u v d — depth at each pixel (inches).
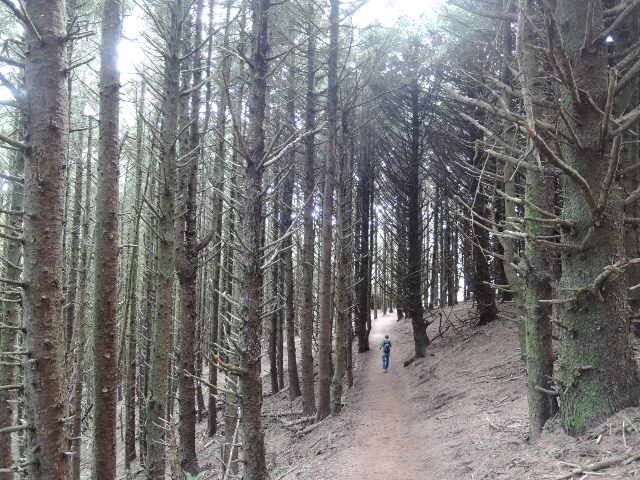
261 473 178.5
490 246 603.5
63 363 116.4
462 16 418.0
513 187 348.8
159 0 301.4
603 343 170.6
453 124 613.0
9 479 268.2
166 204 272.1
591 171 171.3
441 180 670.5
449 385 478.0
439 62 500.1
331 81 461.4
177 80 273.1
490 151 189.3
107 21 211.5
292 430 489.4
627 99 175.6
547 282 221.5
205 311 700.7
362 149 783.1
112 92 210.8
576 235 175.2
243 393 181.2
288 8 411.5
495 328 617.6
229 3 340.5
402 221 761.0
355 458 339.0
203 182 465.4
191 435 323.6
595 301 170.9
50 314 113.3
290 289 632.4
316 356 896.3
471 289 729.6
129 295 505.4
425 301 1125.1
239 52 182.2
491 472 209.3
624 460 150.0
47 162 113.7
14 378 274.1
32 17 114.9
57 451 112.5
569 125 162.7
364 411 479.8
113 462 201.9
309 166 488.4
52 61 115.3
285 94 503.8
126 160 550.6
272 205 518.0
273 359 716.7
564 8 180.1
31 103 113.7
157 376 263.7
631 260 149.3
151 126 273.4
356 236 869.2
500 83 177.9
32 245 112.5
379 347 933.2
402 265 737.0
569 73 144.9
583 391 175.3
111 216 207.6
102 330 202.2
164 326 267.4
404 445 350.3
